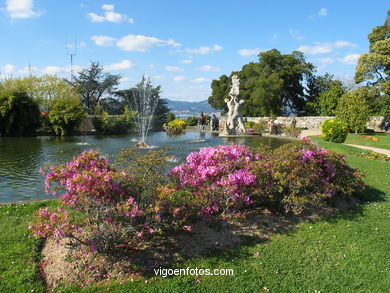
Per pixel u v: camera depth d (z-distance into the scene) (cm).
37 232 323
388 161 1104
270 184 482
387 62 3062
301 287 331
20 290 300
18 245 381
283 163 498
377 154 1222
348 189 583
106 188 351
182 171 493
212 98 4784
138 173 435
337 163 601
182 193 426
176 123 2827
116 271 333
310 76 4344
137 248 369
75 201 356
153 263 351
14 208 513
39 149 1370
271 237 436
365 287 335
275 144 1619
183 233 409
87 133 2517
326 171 590
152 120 3303
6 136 2220
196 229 422
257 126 2425
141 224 362
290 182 484
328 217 527
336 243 430
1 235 408
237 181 446
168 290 311
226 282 331
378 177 836
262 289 324
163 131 3216
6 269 333
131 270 336
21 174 806
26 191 649
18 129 2259
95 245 340
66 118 2339
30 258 355
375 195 684
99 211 348
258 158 560
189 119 3528
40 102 2761
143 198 386
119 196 371
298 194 512
